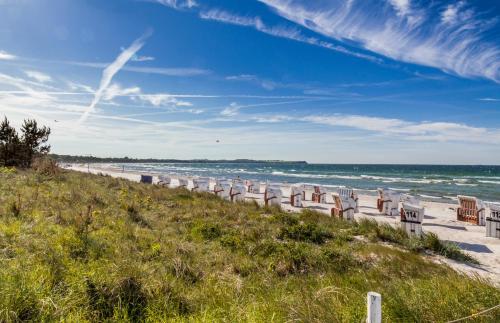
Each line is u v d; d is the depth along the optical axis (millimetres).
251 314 3719
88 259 5434
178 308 4074
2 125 23047
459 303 4062
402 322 3811
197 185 22578
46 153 25266
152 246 6859
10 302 3240
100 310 3744
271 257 7145
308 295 4449
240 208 13938
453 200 24828
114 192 15742
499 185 40344
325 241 9250
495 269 7617
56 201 10305
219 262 6605
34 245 5688
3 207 8484
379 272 6289
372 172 84000
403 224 10445
